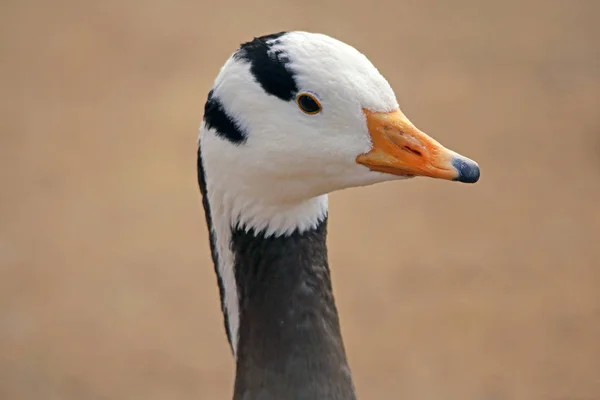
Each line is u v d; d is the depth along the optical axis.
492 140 18.19
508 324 13.43
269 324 5.78
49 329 13.52
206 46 22.70
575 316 13.57
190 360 12.95
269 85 5.45
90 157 18.00
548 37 22.72
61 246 15.31
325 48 5.47
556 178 17.00
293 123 5.46
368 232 15.63
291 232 5.77
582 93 20.05
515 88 20.31
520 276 14.42
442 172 5.46
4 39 23.30
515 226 15.67
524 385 12.38
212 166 5.71
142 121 19.36
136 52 22.52
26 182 17.16
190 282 14.49
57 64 22.00
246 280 5.84
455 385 12.40
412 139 5.51
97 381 12.53
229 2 25.20
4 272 14.67
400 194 16.81
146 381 12.54
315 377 5.73
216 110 5.61
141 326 13.57
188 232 15.72
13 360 12.93
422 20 23.91
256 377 5.81
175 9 24.86
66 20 24.41
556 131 18.53
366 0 25.25
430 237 15.45
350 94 5.44
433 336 13.22
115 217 16.12
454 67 21.34
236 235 5.79
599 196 16.42
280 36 5.57
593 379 12.48
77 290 14.30
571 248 15.05
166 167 17.64
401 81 20.66
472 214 16.06
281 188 5.63
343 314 13.64
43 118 19.55
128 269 14.77
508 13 24.23
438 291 14.12
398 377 12.53
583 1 24.80
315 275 5.85
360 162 5.53
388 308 13.77
